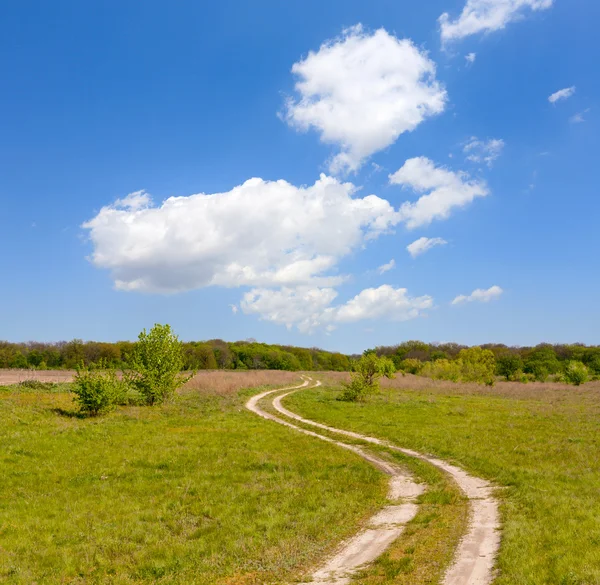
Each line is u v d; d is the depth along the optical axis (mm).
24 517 15406
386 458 24844
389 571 11234
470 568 11211
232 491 18297
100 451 24188
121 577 11469
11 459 21844
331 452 25578
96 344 105250
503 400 52062
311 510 16328
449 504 16828
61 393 43000
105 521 15195
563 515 14312
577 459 22438
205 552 12938
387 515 15906
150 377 40906
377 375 51625
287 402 48156
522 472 20094
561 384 75125
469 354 84500
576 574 10188
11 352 90562
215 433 29922
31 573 11711
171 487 18875
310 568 11945
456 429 31734
